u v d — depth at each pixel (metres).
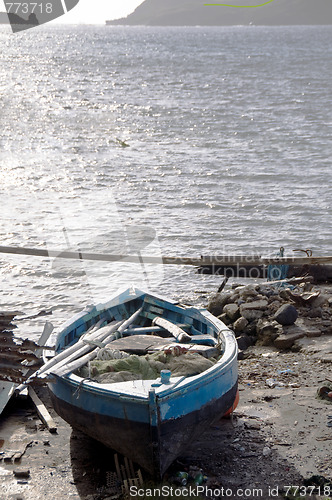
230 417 7.51
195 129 44.41
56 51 145.12
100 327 8.42
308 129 44.88
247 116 52.22
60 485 6.32
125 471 6.55
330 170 30.28
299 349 9.98
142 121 47.56
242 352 10.24
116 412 6.02
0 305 13.08
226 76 96.44
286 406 7.82
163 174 28.62
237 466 6.50
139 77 91.19
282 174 29.25
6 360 5.44
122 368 6.79
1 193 20.19
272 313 11.20
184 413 6.06
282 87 79.75
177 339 7.95
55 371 6.59
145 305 8.88
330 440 6.91
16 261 15.88
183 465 6.55
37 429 7.56
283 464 6.49
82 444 7.21
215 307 12.09
